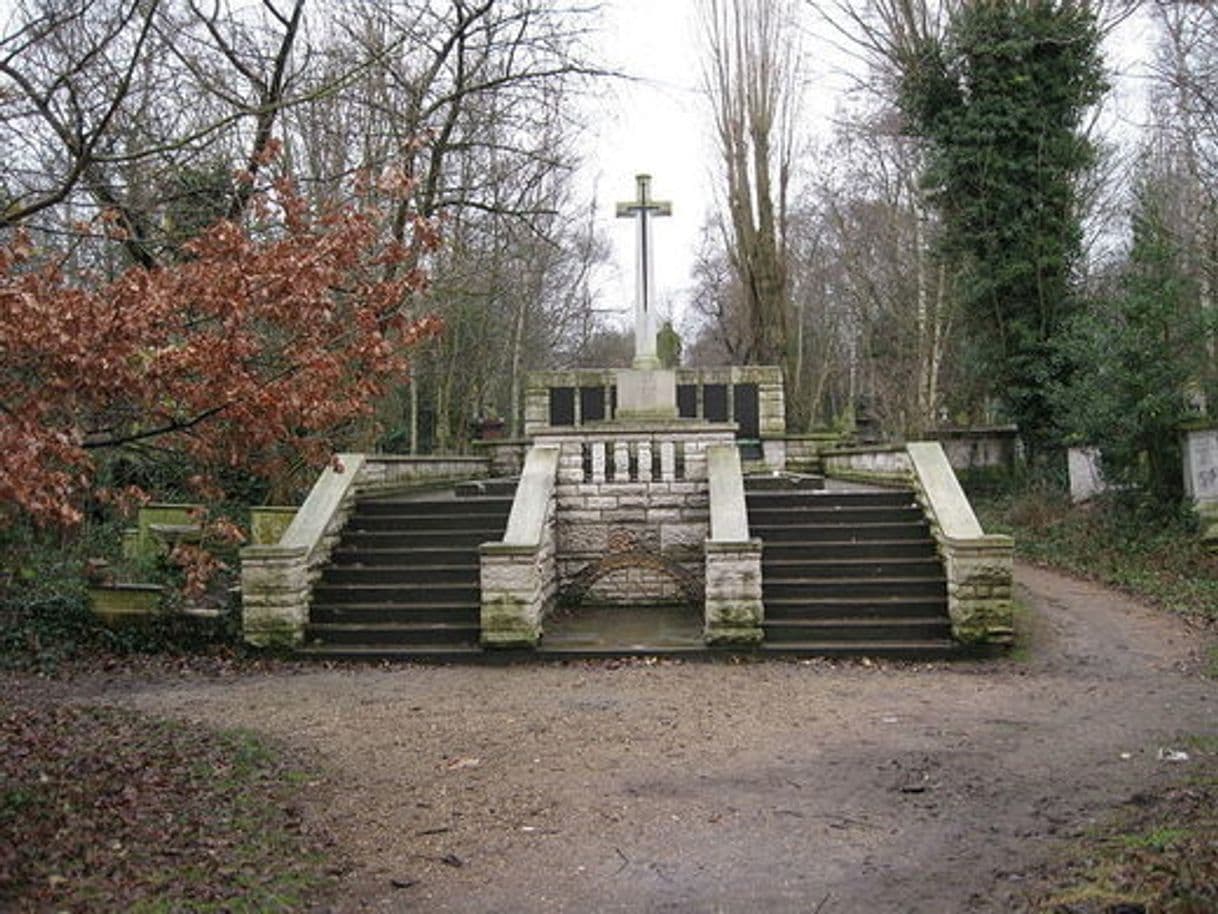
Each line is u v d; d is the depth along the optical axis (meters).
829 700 9.64
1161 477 16.89
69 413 5.91
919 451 14.59
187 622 12.45
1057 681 10.29
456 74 17.98
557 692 10.23
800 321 43.34
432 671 11.49
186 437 6.90
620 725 8.80
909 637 11.98
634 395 18.28
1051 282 21.41
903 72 24.23
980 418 29.58
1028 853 5.59
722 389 24.36
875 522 14.15
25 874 5.25
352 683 10.87
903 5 23.47
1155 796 6.38
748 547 11.81
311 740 8.43
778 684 10.41
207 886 5.23
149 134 10.01
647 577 14.90
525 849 5.89
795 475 19.27
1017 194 21.47
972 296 21.92
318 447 7.62
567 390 23.88
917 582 12.65
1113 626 12.56
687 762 7.61
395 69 17.33
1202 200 21.08
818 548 13.50
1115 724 8.45
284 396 6.52
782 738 8.25
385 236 11.82
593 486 15.18
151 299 5.98
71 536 13.66
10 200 8.06
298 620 12.37
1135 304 16.53
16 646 12.09
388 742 8.34
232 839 5.93
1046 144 21.50
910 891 5.17
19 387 5.60
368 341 7.11
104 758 7.51
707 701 9.67
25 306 5.34
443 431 30.56
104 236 7.55
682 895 5.22
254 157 10.42
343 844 5.98
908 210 36.78
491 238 27.59
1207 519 15.76
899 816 6.32
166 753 7.71
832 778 7.13
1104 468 17.69
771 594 12.77
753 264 31.41
